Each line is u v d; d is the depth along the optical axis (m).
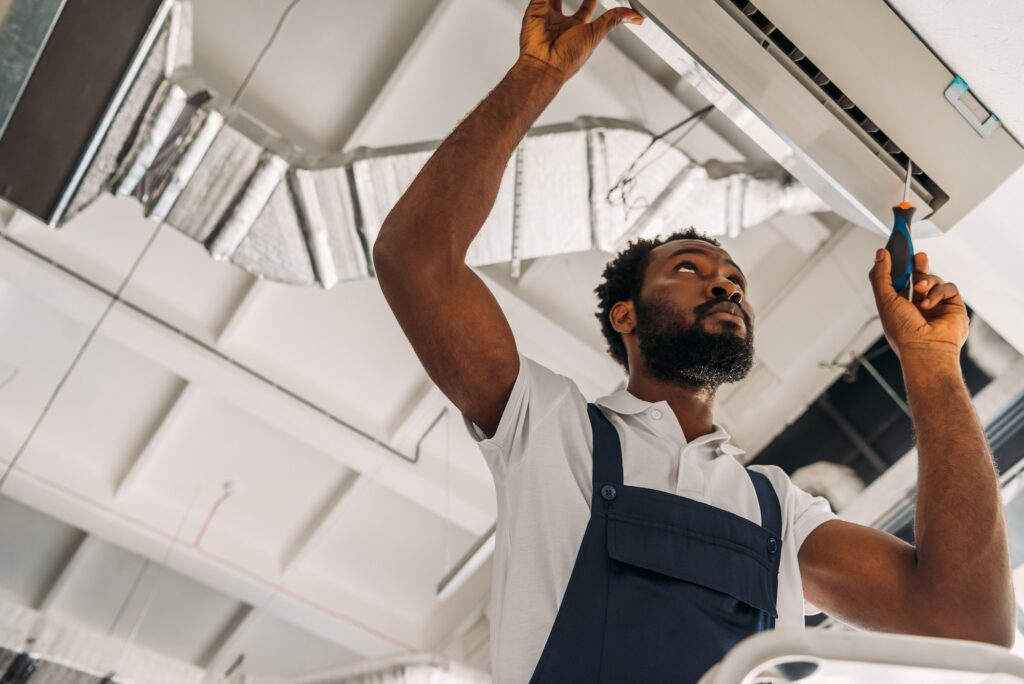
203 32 3.61
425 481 4.80
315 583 5.50
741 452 1.27
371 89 3.72
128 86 2.71
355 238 3.41
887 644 0.63
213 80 3.70
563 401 1.20
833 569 1.25
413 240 1.18
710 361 1.34
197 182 3.25
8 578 5.60
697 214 3.40
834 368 3.71
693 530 1.10
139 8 2.51
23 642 4.79
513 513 1.14
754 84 1.78
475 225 1.23
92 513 5.11
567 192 3.31
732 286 1.41
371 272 3.53
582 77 3.45
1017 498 3.26
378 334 4.57
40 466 5.04
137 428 5.09
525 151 3.21
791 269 4.04
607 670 0.99
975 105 1.84
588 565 1.06
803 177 1.94
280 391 4.59
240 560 5.34
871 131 1.86
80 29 2.52
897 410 3.74
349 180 3.26
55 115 2.75
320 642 5.94
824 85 1.82
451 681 4.57
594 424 1.21
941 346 1.35
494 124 1.29
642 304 1.43
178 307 4.49
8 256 4.22
